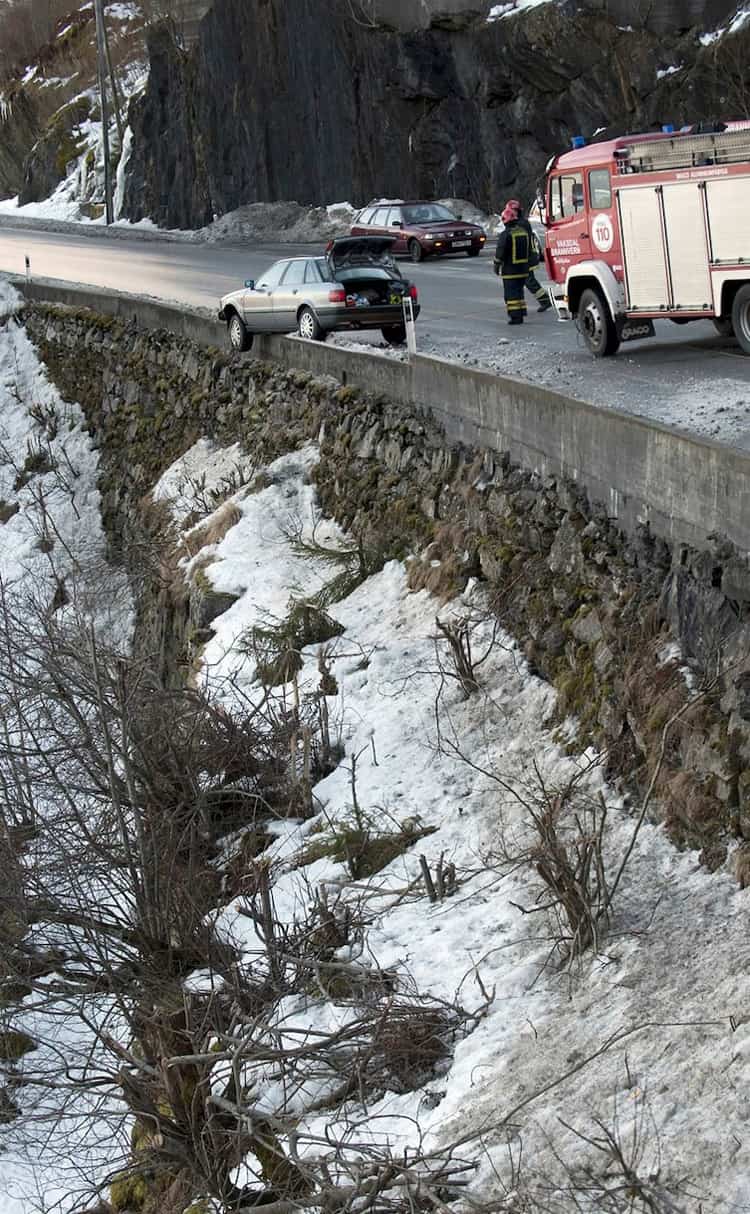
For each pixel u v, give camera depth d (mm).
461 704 11562
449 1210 6035
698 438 9070
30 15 89188
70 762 12625
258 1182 7664
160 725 11648
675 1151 5875
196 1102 8148
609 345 15914
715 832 7883
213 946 9273
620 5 34312
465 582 13141
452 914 8945
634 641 9594
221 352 24312
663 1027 6684
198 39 55781
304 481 18547
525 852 8469
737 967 6840
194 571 17828
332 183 49062
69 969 9688
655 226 14945
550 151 38125
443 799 10539
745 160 13664
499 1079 7105
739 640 8281
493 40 37938
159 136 59781
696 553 9047
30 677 12148
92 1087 9586
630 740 9141
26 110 80562
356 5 44281
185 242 52719
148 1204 8297
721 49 31484
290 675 13867
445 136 42719
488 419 13453
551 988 7707
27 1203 9047
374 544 15477
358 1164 6539
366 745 11859
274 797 11930
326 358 19453
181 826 11445
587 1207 5863
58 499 29516
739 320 14438
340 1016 8391
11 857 9734
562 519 11531
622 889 8062
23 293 39531
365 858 10227
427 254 34125
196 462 23234
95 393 31859
